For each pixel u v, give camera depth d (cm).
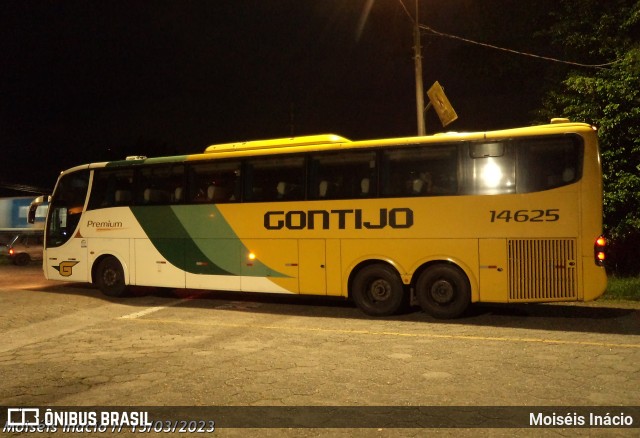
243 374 670
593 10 1561
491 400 568
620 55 1470
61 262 1384
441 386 614
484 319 1016
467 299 986
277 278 1114
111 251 1304
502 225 956
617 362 704
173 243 1223
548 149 943
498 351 768
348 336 880
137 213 1271
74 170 1387
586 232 918
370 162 1049
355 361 724
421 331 915
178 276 1216
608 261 1427
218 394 598
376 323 991
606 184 1439
